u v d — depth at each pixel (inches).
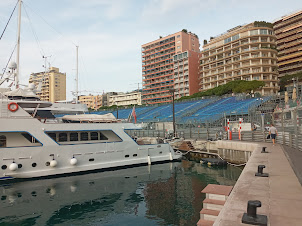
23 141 657.6
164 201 478.3
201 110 2182.6
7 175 609.6
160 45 4842.5
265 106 1696.6
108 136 804.0
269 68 3262.8
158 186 594.2
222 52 3663.9
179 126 1606.8
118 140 819.4
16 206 456.4
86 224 377.4
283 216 210.7
